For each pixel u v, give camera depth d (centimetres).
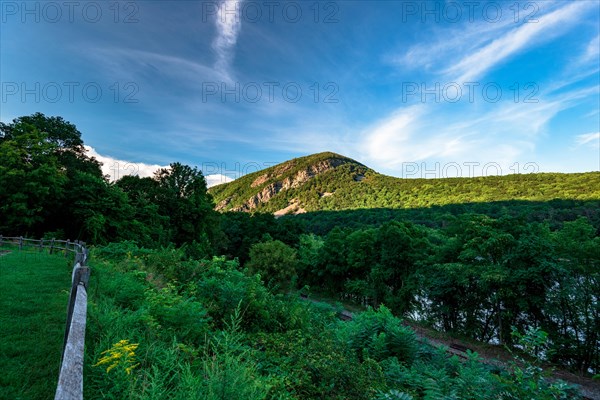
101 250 1230
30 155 2830
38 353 398
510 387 454
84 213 2811
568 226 2198
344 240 4638
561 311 2005
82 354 212
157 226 3712
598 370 1839
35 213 2727
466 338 2512
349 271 4334
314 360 559
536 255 2055
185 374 294
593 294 1908
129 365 288
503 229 2417
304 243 5894
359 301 4159
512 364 493
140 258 1066
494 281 2138
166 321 492
